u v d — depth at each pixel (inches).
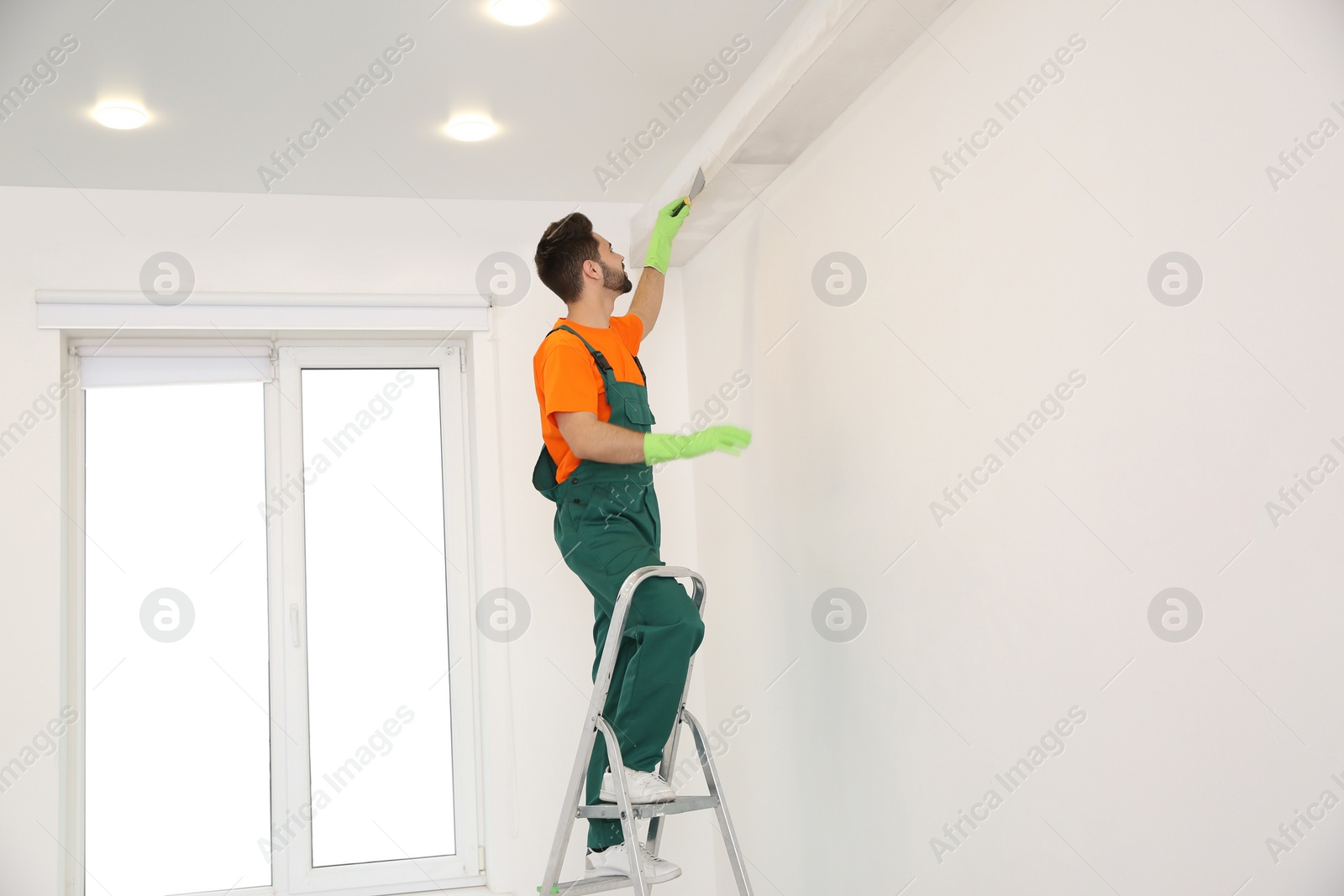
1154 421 57.1
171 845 127.6
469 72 99.5
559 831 85.9
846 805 98.0
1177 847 55.9
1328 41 45.8
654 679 85.7
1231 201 51.5
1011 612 71.4
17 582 119.0
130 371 131.0
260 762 131.3
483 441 136.7
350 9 87.4
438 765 136.3
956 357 77.6
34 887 114.8
